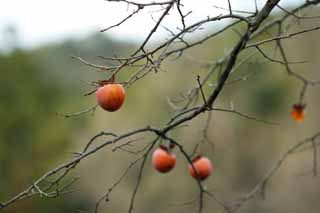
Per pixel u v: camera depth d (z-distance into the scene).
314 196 14.70
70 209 15.16
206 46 13.31
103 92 3.81
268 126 16.58
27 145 16.31
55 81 17.14
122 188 14.81
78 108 16.59
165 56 3.96
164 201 14.91
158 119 15.66
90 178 14.91
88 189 14.98
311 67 14.84
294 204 14.73
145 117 15.73
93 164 14.84
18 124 16.36
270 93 16.72
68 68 16.92
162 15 3.56
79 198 15.10
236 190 16.33
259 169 16.42
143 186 14.73
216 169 16.55
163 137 4.20
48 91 17.06
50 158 16.34
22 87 16.88
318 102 15.16
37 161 16.27
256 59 6.44
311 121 15.39
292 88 16.22
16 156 16.17
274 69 16.77
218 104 12.09
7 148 16.08
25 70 17.17
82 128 16.64
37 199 15.23
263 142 16.61
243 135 16.61
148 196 14.85
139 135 12.48
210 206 9.88
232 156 16.58
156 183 14.92
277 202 15.06
